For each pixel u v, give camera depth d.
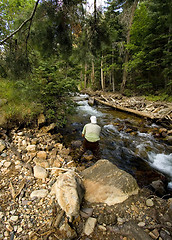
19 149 2.90
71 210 1.33
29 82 2.87
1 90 3.86
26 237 1.21
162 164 3.19
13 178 2.05
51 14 1.73
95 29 2.16
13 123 3.90
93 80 20.19
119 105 9.23
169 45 8.39
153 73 11.49
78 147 3.62
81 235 1.22
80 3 1.76
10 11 6.37
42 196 1.70
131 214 1.43
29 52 2.30
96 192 1.68
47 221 1.36
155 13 8.48
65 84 4.05
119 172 1.92
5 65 2.02
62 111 4.69
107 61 15.92
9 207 1.53
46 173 2.17
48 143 3.47
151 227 1.27
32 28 1.93
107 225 1.30
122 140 4.45
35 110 4.12
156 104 7.71
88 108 9.66
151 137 4.67
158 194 2.12
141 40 10.85
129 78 14.34
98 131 3.21
